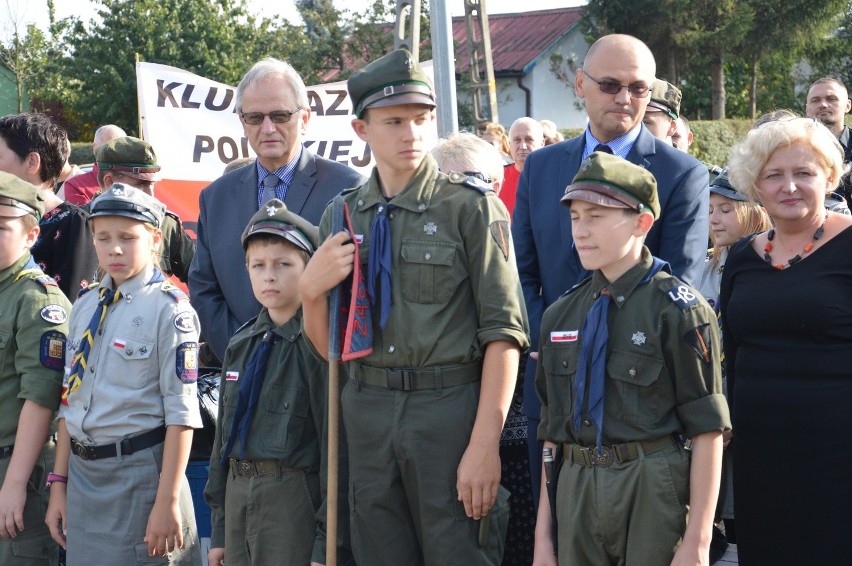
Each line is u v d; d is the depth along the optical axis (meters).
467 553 3.05
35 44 28.97
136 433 3.66
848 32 29.05
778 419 3.32
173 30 28.28
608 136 3.81
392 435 3.06
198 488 4.39
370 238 3.15
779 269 3.40
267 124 4.17
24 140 4.91
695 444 2.90
